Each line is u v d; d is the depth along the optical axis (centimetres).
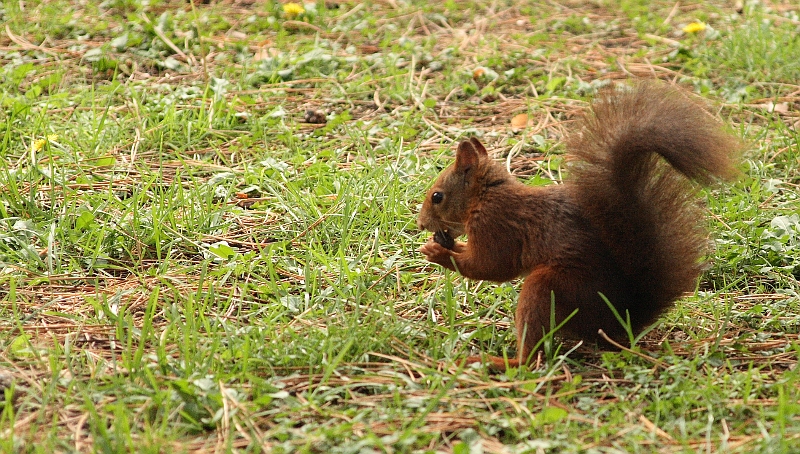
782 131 1337
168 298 930
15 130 1311
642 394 751
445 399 741
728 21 1855
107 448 651
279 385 766
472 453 664
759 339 873
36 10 1852
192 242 1055
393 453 669
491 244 861
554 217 832
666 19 1903
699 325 906
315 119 1423
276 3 1944
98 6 1886
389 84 1548
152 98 1453
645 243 803
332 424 709
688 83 1545
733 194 1190
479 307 949
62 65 1589
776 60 1598
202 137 1343
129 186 1193
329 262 1009
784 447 650
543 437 693
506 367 791
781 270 1008
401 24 1880
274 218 1131
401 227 1109
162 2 1925
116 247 1046
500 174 879
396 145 1329
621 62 1645
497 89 1536
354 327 835
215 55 1670
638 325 840
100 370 780
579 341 851
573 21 1862
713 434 701
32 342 843
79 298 947
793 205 1156
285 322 879
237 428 692
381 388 764
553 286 809
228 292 957
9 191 1130
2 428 694
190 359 789
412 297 961
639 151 784
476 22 1883
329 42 1762
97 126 1340
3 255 1006
